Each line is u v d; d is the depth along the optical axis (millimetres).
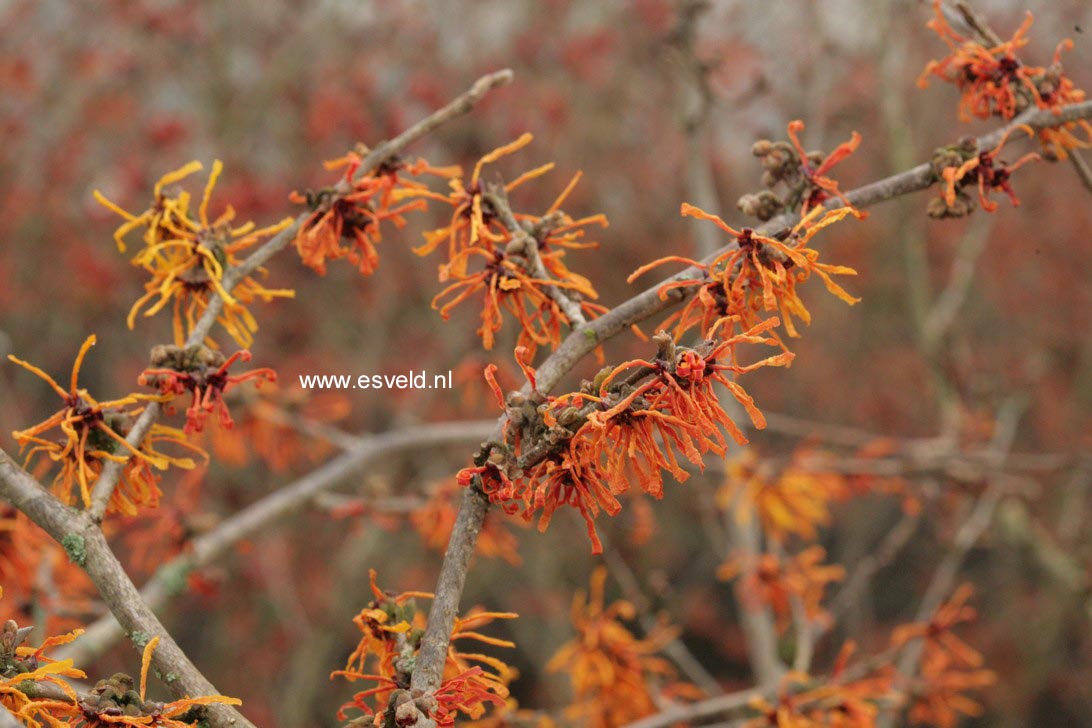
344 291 8539
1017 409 5375
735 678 10945
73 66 8391
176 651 1523
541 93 8766
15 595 2402
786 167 1789
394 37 8906
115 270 7871
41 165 8406
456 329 7695
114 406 1633
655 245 9625
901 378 10039
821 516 3494
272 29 9109
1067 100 1980
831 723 2707
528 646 9844
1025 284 10344
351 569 7434
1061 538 6266
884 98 6480
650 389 1364
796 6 7797
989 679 3240
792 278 1529
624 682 2904
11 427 6578
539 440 1414
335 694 8594
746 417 4184
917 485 4387
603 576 2949
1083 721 10828
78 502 1748
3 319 8727
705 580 10969
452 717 1420
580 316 1644
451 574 1462
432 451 7668
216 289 1785
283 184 7980
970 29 2191
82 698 1380
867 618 9352
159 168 7828
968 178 1821
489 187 1805
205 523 3203
